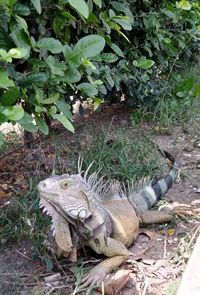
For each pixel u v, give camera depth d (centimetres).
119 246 73
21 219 84
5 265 76
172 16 139
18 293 69
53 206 69
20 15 71
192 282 56
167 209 89
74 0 61
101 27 96
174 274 72
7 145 119
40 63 74
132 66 131
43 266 75
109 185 86
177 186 101
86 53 73
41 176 99
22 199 89
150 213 86
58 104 76
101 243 72
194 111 145
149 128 133
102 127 121
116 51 96
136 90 135
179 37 156
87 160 100
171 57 160
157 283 71
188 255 75
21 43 67
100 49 73
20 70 82
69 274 73
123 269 72
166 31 144
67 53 73
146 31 131
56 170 100
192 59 192
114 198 84
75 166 99
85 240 73
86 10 61
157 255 77
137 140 116
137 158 106
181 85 149
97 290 68
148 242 82
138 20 128
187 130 132
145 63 125
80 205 70
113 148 107
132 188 90
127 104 141
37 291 69
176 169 105
